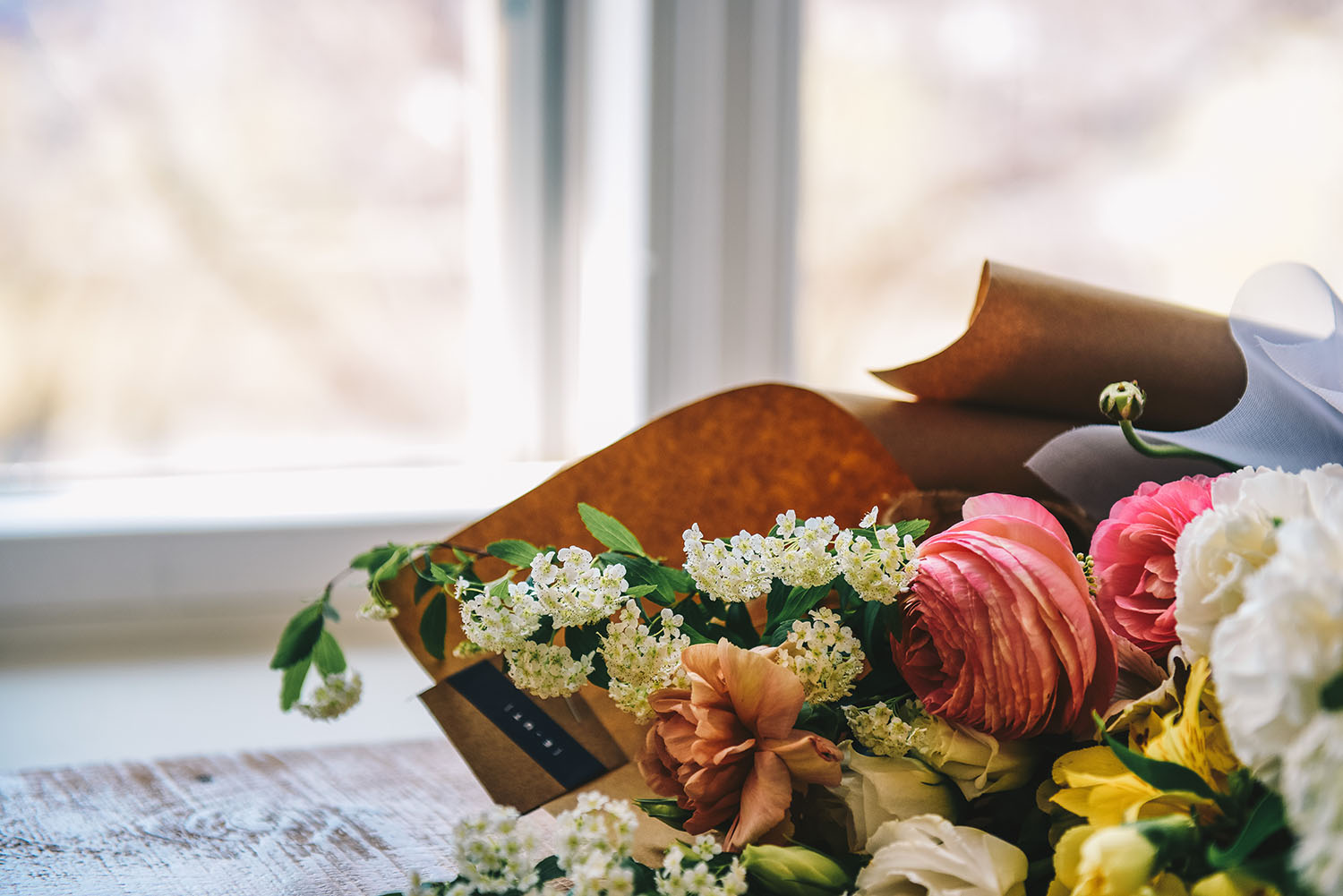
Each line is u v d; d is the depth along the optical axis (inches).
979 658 25.3
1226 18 55.6
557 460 56.3
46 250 49.1
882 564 26.0
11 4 47.7
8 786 32.7
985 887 24.6
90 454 50.6
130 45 49.3
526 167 54.6
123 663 45.2
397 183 53.2
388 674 44.5
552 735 29.8
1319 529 22.8
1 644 45.9
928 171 54.9
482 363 55.2
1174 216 56.3
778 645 26.7
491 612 26.4
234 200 51.2
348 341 53.4
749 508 31.5
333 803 32.1
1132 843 23.6
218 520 47.1
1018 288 29.7
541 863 26.4
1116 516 26.8
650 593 27.5
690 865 26.1
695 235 49.9
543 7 53.9
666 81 48.8
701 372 50.4
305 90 51.6
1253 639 22.6
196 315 51.3
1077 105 55.4
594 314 54.0
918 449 29.7
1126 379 30.1
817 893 25.0
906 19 53.9
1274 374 28.6
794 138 51.4
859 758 26.4
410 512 48.9
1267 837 23.8
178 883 29.1
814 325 54.6
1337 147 56.5
